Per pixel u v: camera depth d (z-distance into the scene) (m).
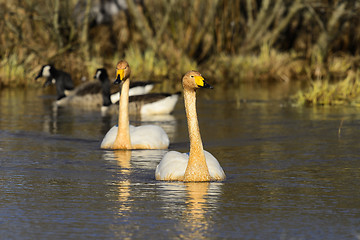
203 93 27.84
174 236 7.89
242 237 7.86
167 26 35.91
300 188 10.41
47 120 19.86
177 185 10.52
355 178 11.20
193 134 10.66
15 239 7.79
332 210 9.08
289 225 8.34
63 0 33.69
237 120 19.19
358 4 34.84
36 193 10.11
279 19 38.81
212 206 9.26
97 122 19.56
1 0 32.28
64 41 34.41
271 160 12.93
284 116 20.00
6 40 32.66
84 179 11.14
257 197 9.79
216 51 36.06
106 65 33.97
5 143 15.30
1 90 29.81
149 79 32.19
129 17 37.66
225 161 12.85
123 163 12.67
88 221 8.53
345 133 16.44
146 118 20.67
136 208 9.16
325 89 24.45
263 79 34.16
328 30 35.88
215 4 34.53
